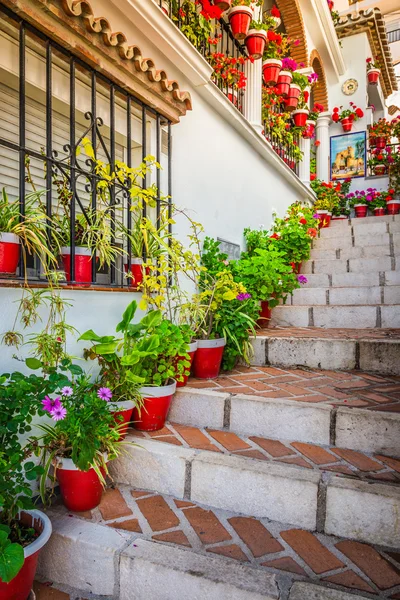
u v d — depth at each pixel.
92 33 2.25
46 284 1.95
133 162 3.16
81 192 2.81
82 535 1.66
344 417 2.11
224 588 1.39
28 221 1.86
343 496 1.67
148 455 2.05
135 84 2.68
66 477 1.78
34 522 1.55
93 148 2.41
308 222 5.61
